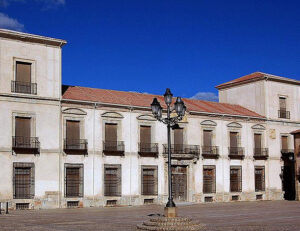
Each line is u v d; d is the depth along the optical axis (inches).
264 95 1973.4
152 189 1625.2
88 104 1508.4
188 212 1269.7
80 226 902.4
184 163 1688.0
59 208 1414.9
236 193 1823.3
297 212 1264.8
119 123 1569.9
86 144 1486.2
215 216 1134.4
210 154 1760.6
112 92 1718.8
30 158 1386.6
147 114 1627.7
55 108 1445.6
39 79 1432.1
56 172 1427.2
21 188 1369.3
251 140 1898.4
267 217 1105.4
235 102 2106.3
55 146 1432.1
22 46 1413.6
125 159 1567.4
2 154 1342.3
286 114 2033.7
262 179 1918.1
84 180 1480.1
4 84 1369.3
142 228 849.5
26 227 880.9
